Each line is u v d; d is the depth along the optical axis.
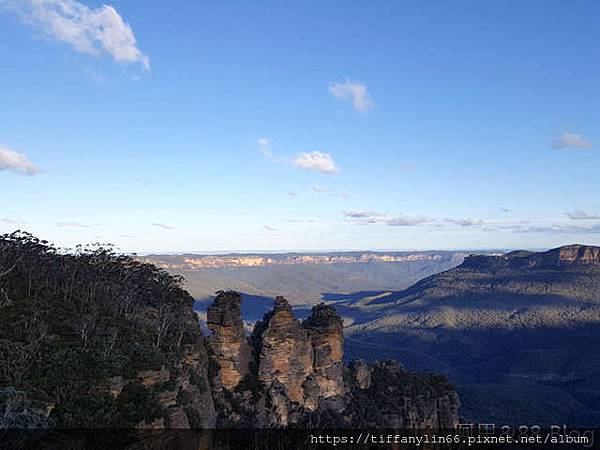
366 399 149.50
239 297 133.88
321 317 144.38
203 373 104.06
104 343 81.44
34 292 102.19
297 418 124.56
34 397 65.00
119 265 133.38
